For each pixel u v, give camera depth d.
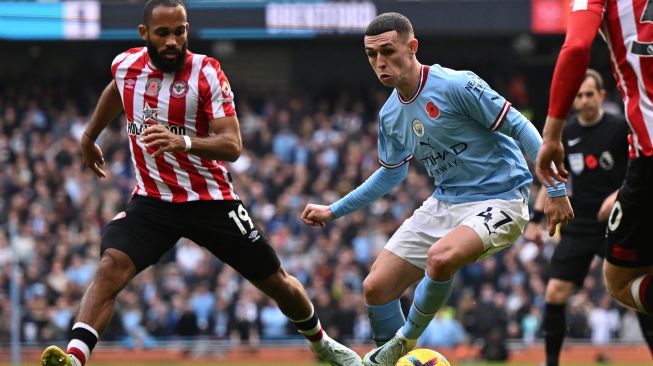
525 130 8.95
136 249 9.02
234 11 31.16
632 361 23.52
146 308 23.94
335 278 24.72
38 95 35.38
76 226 27.55
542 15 31.81
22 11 30.62
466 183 9.44
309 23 30.89
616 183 12.66
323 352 10.14
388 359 9.51
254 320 23.77
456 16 31.58
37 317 22.94
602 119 12.77
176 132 9.05
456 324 23.86
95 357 22.91
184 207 9.18
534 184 28.27
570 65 6.91
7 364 21.58
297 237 27.55
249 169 30.67
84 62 37.56
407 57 9.09
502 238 9.20
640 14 7.12
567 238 12.92
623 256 7.69
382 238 26.89
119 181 29.78
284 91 38.44
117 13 30.95
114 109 9.68
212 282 24.78
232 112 8.95
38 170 29.98
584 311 24.17
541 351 23.34
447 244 8.96
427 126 9.24
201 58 9.05
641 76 7.18
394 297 9.73
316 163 31.36
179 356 23.23
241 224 9.30
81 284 25.00
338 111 36.03
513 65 39.44
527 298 24.53
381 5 31.08
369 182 10.16
